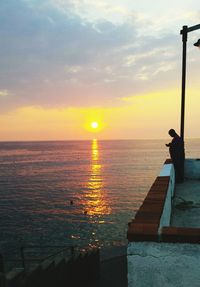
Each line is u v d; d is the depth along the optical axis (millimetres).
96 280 13141
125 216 47000
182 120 8422
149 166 122375
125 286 12242
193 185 8086
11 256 31547
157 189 4648
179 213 5754
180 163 8344
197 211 5812
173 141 8391
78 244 35188
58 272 9758
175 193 7285
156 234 2994
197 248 2920
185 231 3023
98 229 40875
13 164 140125
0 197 62219
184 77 8320
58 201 58250
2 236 38406
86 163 142000
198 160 8828
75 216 47406
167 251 2984
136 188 70688
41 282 8555
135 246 3062
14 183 81250
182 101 8414
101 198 60469
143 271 3049
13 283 7328
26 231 40375
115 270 14148
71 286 10898
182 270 2961
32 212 50031
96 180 84875
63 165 133250
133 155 195750
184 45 8211
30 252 32656
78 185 76625
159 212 3506
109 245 34656
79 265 11844
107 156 190125
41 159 171875
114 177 90438
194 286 2928
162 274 3002
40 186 75938
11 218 46562
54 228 41531
